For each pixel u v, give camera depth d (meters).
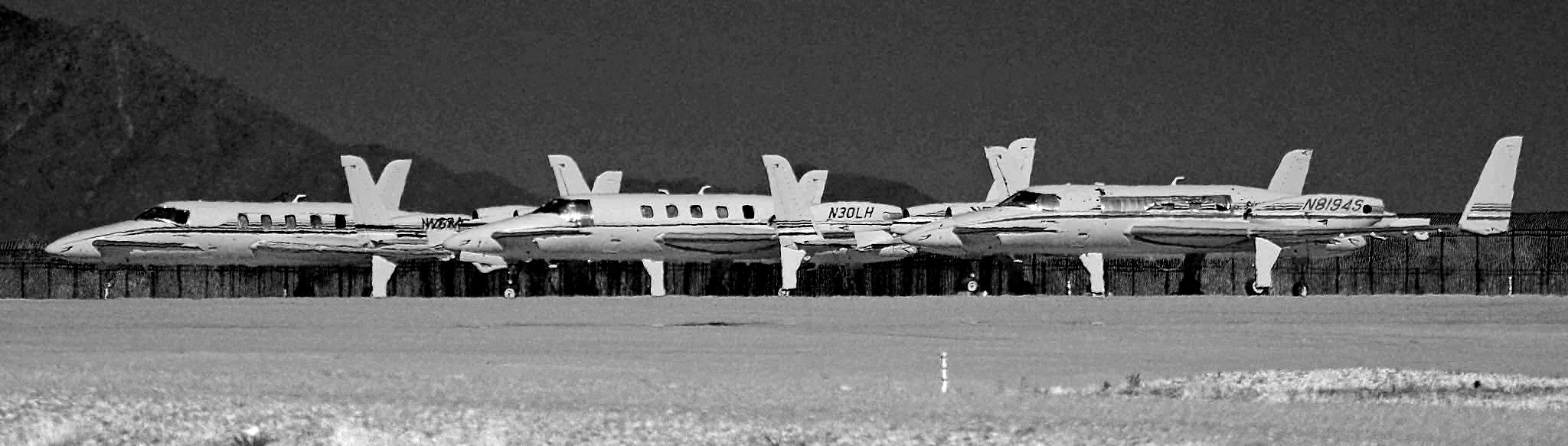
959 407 105.44
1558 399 116.88
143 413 99.81
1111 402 110.12
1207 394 118.31
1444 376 128.50
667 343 172.00
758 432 93.56
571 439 91.50
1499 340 177.62
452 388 116.94
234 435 92.19
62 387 115.56
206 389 114.88
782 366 143.50
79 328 196.12
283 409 101.62
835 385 121.94
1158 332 188.25
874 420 98.31
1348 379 126.94
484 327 196.25
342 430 92.00
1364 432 96.56
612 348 164.50
